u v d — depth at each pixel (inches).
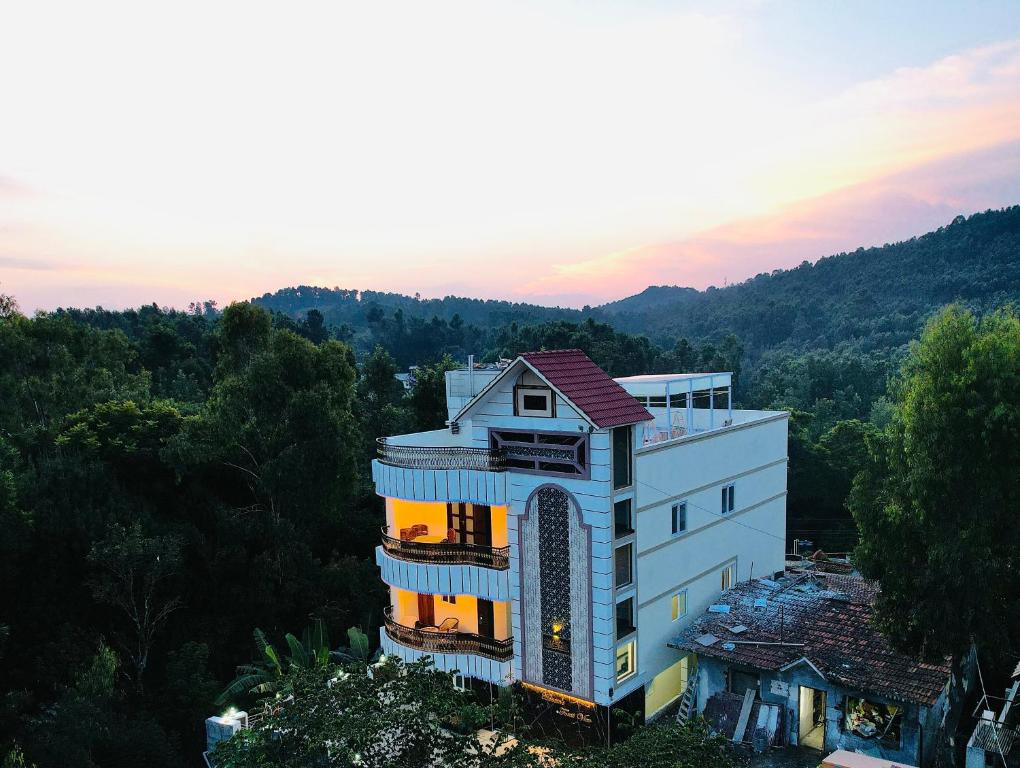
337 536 1695.4
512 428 957.8
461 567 1000.2
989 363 775.1
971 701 984.9
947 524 800.9
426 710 570.9
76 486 1288.1
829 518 2031.3
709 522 1107.3
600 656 903.7
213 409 1505.9
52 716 992.9
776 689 924.6
